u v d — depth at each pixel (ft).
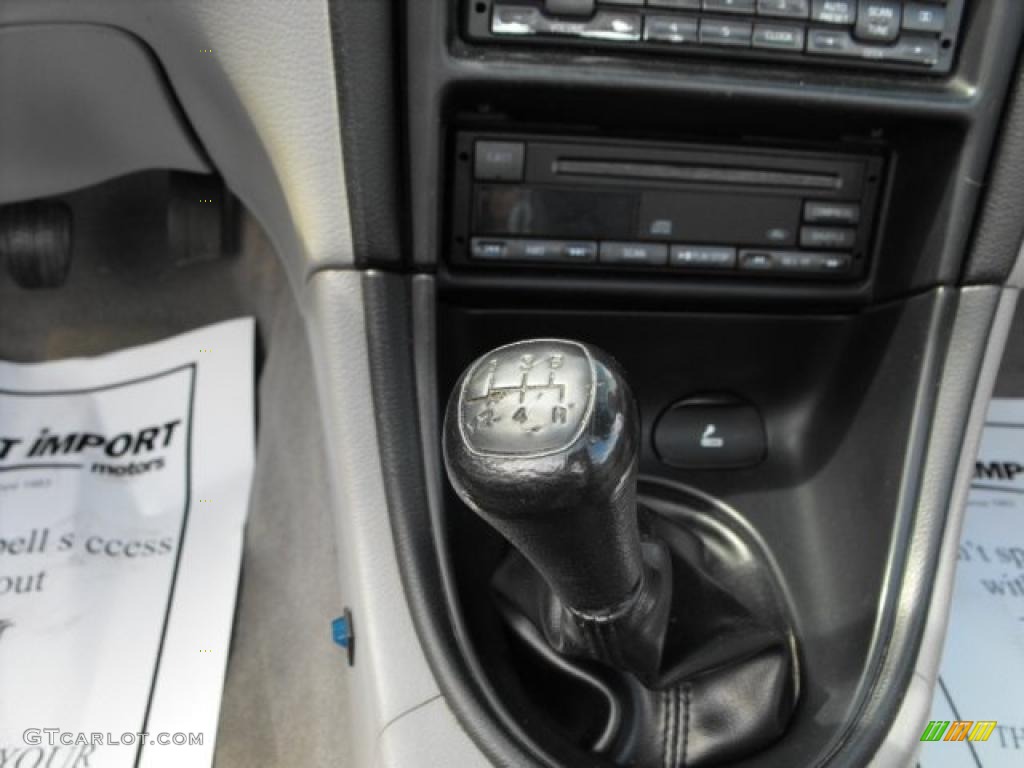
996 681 2.53
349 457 1.94
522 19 1.91
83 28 2.52
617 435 1.29
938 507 2.05
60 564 2.86
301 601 2.83
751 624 2.01
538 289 2.18
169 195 3.91
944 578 1.98
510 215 2.11
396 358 2.00
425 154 1.96
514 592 2.01
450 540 1.95
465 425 1.33
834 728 1.85
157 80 2.71
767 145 2.16
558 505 1.28
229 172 2.93
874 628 1.96
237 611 2.83
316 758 2.50
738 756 1.89
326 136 1.93
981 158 2.06
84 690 2.56
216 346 3.56
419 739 1.68
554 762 1.67
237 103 2.23
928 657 1.90
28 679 2.57
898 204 2.22
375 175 1.95
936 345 2.14
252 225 4.03
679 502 2.39
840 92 2.02
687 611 2.02
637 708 1.90
